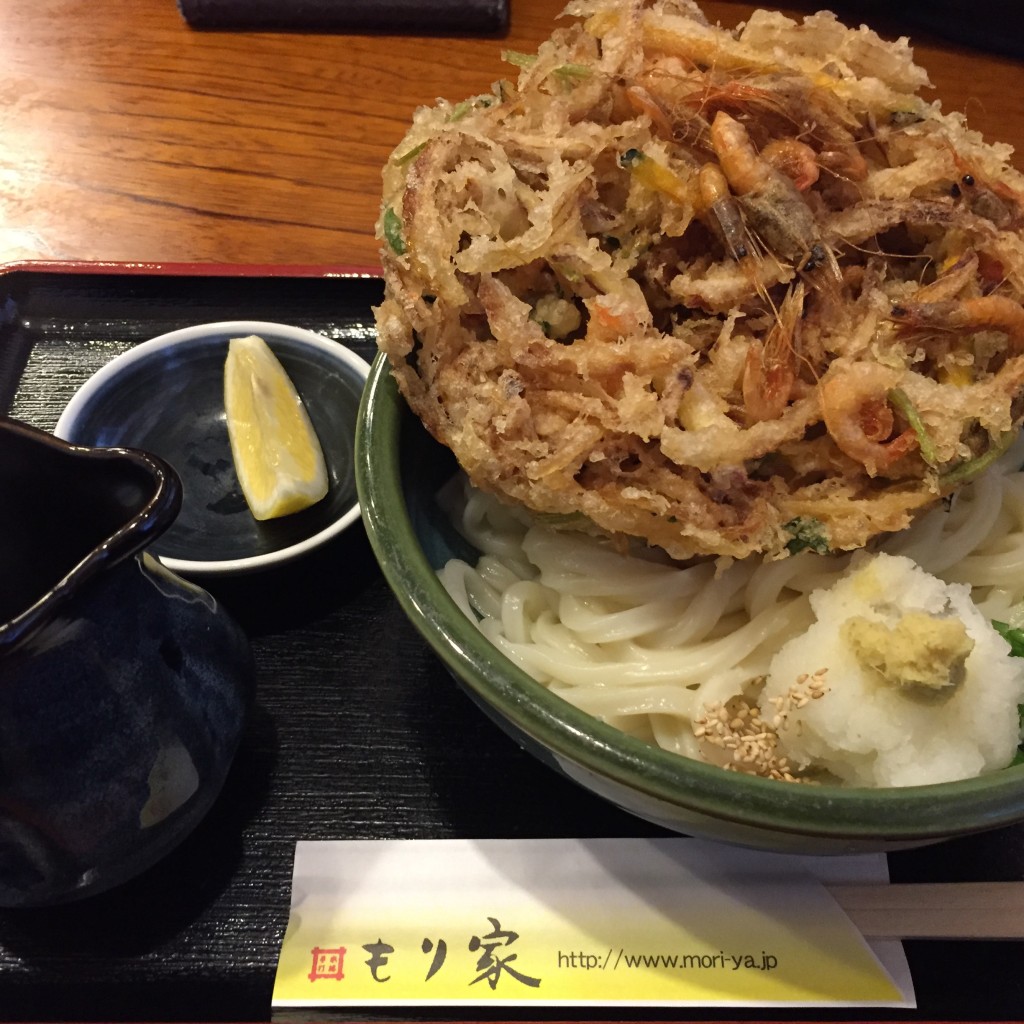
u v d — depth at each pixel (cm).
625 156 24
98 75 49
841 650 23
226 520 32
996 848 25
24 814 22
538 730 21
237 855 26
